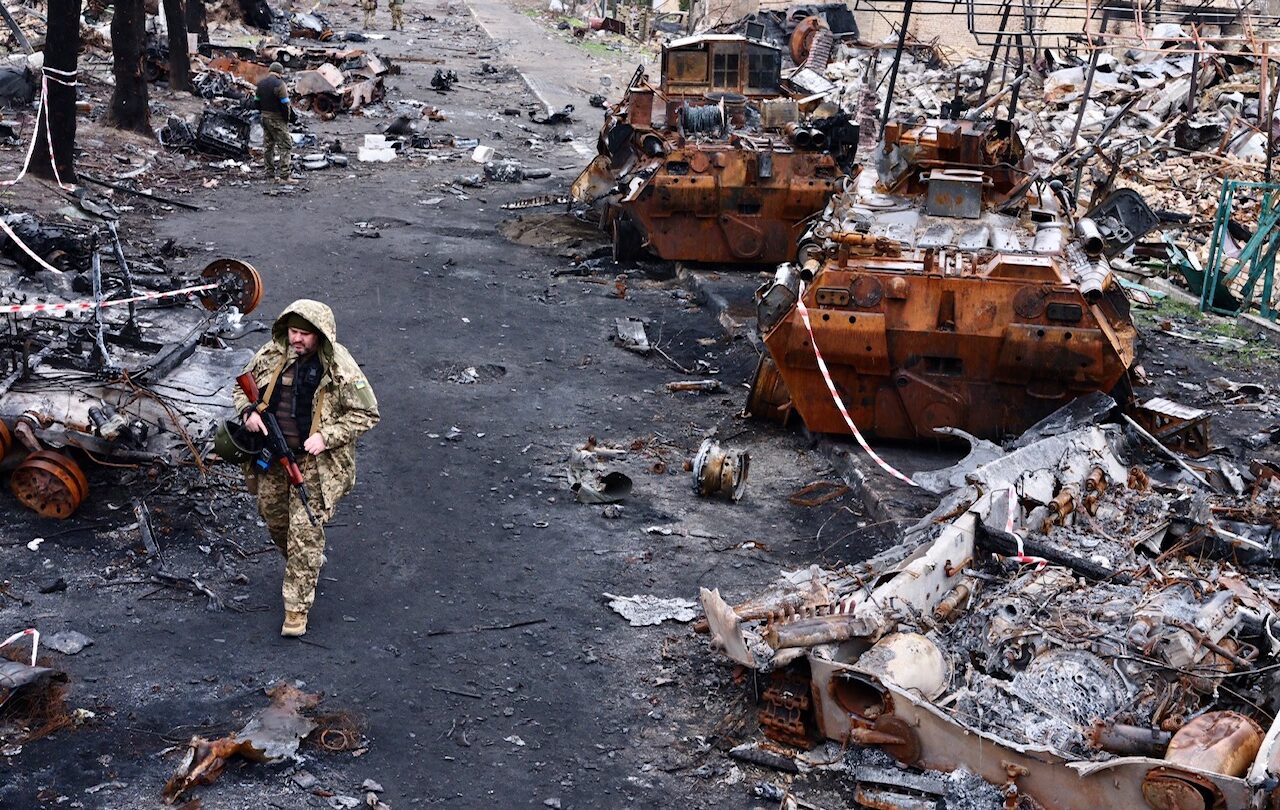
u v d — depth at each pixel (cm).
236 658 650
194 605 703
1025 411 934
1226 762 501
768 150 1493
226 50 2964
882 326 909
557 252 1622
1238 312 1481
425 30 4269
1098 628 617
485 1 5381
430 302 1351
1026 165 1090
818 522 862
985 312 902
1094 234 1001
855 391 949
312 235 1606
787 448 998
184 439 806
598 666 664
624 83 3331
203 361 916
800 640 563
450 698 627
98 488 825
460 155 2283
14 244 1104
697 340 1280
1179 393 1183
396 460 929
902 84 2838
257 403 660
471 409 1045
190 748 550
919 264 928
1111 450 847
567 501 877
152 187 1809
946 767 543
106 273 1106
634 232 1562
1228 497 838
